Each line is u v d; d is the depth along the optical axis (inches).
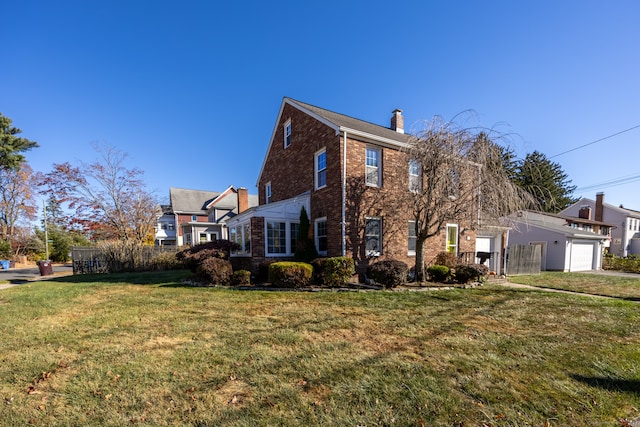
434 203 330.3
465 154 307.0
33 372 128.3
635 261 698.8
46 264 604.7
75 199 756.6
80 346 158.4
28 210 1123.9
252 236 393.4
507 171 323.0
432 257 456.4
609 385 114.4
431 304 256.7
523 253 569.6
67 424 92.3
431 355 143.6
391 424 89.5
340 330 182.5
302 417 93.4
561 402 102.1
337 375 122.0
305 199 443.2
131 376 123.0
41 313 230.7
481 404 100.4
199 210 1184.2
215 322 199.8
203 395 107.4
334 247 390.9
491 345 157.9
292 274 325.4
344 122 445.7
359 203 394.6
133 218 829.8
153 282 392.2
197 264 401.1
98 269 553.0
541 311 237.0
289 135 519.8
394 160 417.4
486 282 389.7
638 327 195.2
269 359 138.6
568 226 856.3
